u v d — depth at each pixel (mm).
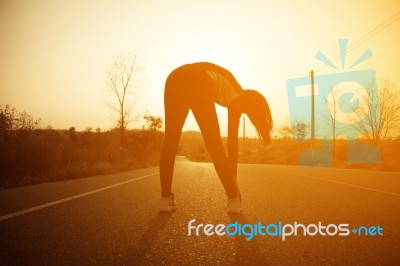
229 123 3744
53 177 8836
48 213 3469
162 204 3604
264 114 3633
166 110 3531
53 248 2234
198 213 3568
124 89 24500
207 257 2102
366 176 10023
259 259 2078
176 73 3469
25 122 12055
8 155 9234
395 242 2494
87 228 2818
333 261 2053
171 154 3564
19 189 5750
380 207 4070
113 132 24703
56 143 12305
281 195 5176
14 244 2314
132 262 1985
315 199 4738
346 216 3469
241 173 10891
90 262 1973
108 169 12102
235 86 3760
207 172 11289
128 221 3121
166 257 2088
